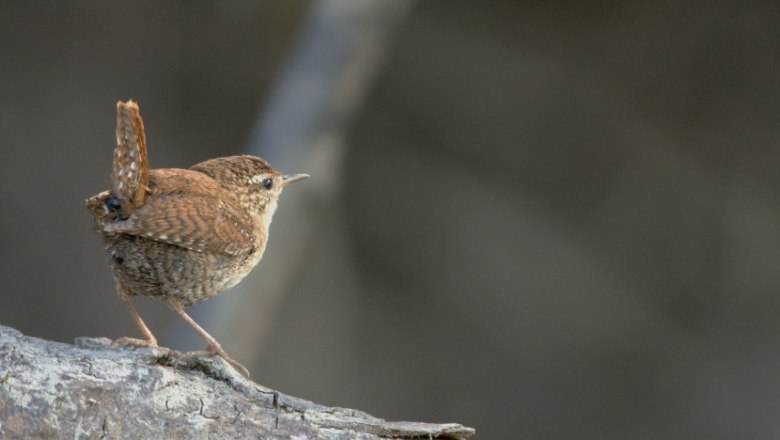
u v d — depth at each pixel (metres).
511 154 14.86
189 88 14.70
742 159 14.70
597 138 14.78
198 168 6.94
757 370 14.29
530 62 14.84
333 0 12.16
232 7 14.67
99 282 14.06
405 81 14.70
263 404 5.33
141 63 14.70
